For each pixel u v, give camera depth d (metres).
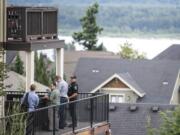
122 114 103.12
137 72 147.12
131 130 101.25
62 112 38.09
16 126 31.55
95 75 144.75
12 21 44.22
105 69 147.50
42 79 96.75
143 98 136.38
